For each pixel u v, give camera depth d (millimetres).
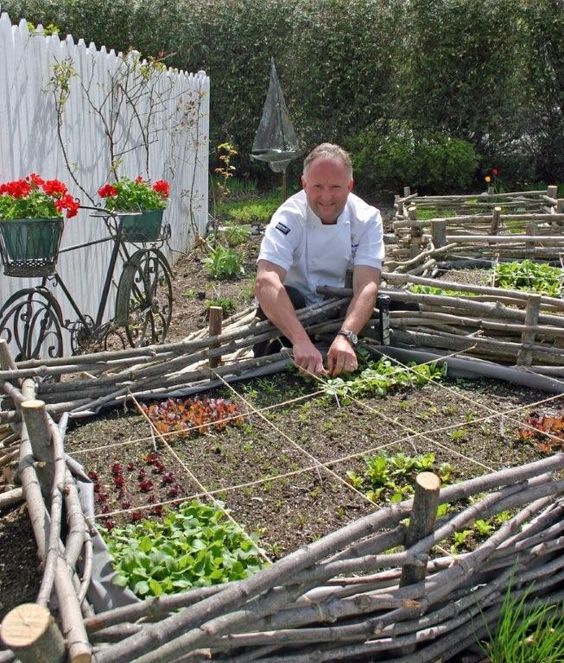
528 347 3842
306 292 4078
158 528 2523
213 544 2363
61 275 5504
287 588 1932
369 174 13305
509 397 3682
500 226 7129
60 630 1730
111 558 2270
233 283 8016
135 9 13562
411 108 13508
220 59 13500
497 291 3986
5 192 4086
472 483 2260
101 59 6160
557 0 12984
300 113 13664
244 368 3766
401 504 2162
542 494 2410
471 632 2307
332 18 13242
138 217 5270
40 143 5059
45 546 2115
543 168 13992
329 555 2002
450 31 12859
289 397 3617
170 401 3459
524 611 2404
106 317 6523
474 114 13320
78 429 3279
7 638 1443
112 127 6473
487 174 13797
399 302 4160
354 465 3020
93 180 6133
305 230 3918
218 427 3297
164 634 1712
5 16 4508
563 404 3615
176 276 8391
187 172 9453
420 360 3977
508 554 2373
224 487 2848
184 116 8977
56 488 2309
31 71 4875
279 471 2969
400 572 2203
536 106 13523
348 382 3648
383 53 13273
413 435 3254
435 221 6375
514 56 13055
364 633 2066
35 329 5055
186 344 3584
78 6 13609
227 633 1810
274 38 13375
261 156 9984
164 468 2969
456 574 2176
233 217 11422
